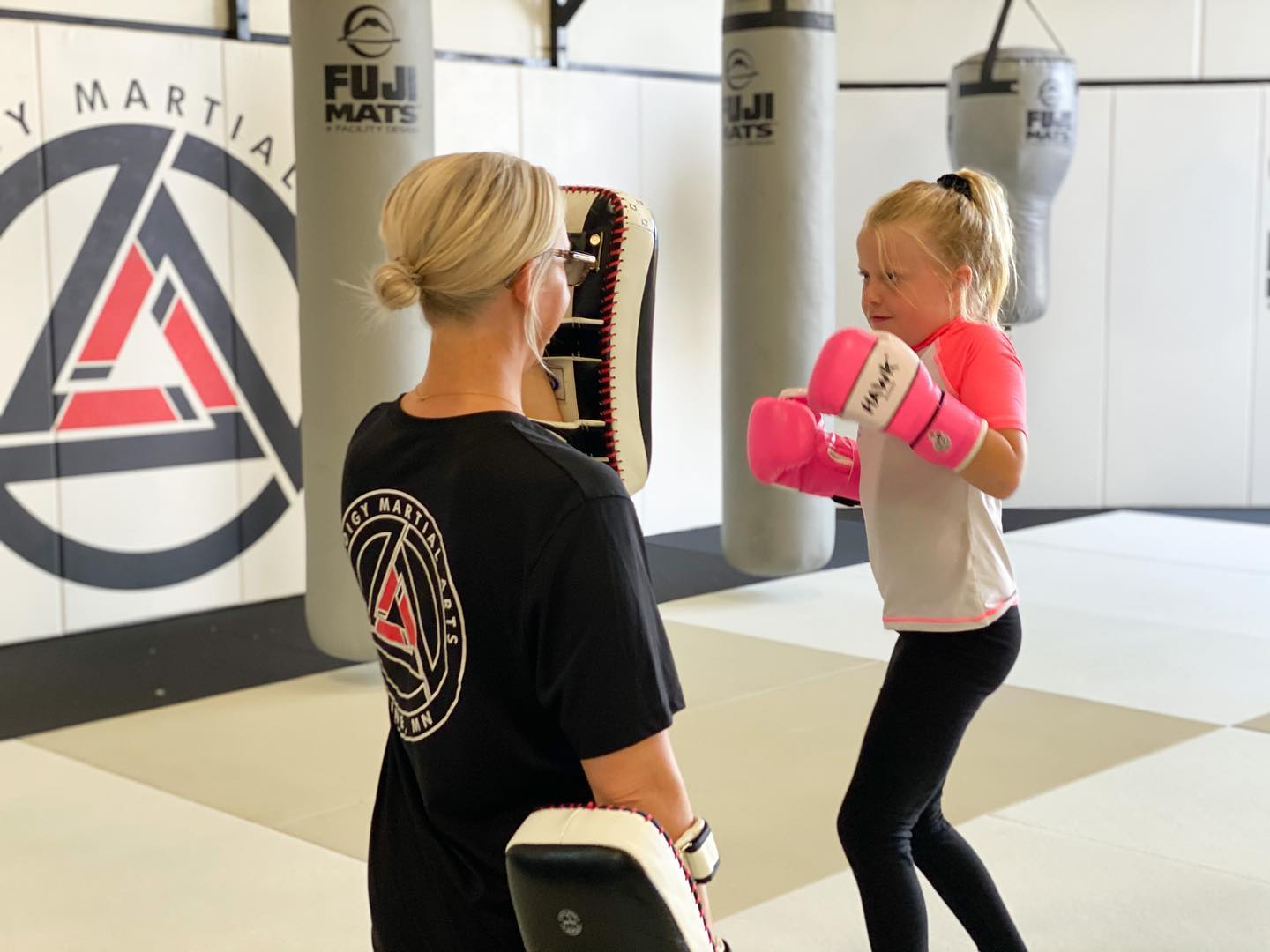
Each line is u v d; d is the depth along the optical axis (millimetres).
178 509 5039
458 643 1209
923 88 6922
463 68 5594
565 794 1248
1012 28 6863
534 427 1229
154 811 3186
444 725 1232
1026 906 2588
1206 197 6895
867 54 6918
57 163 4637
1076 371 7031
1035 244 6184
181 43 4879
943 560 1943
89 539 4836
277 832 3049
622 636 1150
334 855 2922
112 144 4746
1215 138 6855
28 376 4648
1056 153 6055
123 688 4207
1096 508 7109
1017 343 7035
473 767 1229
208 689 4180
